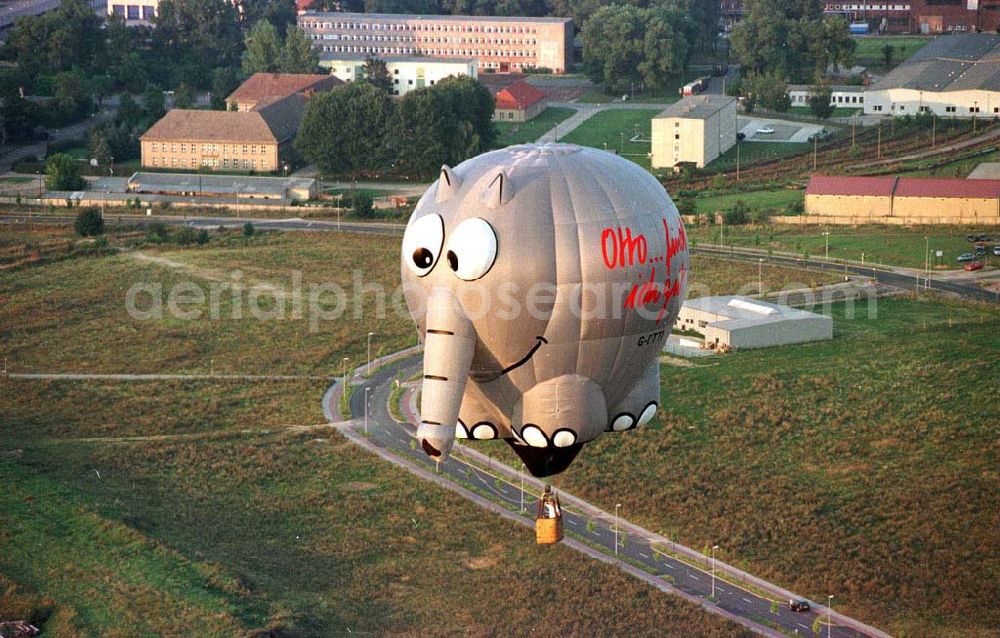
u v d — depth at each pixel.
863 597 133.75
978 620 129.75
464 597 133.88
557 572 138.25
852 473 158.50
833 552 141.12
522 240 91.00
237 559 140.38
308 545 144.62
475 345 91.94
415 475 160.75
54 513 147.12
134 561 137.62
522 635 126.56
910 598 133.50
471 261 90.25
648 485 156.12
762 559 140.50
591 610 130.88
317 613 130.12
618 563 140.00
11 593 130.50
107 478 158.88
